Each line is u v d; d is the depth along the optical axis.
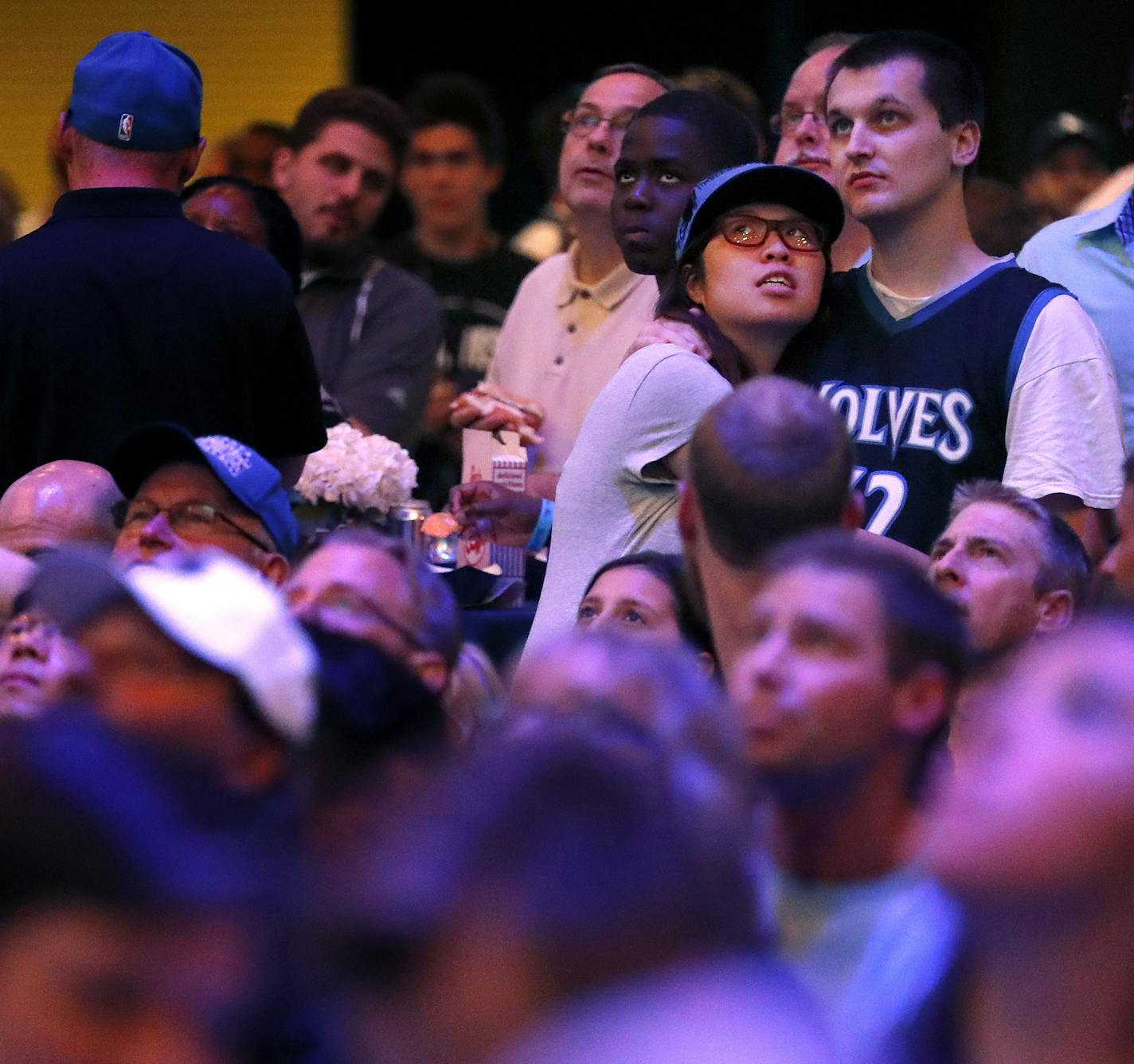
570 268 17.89
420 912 4.07
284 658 7.23
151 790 4.29
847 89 12.81
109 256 13.54
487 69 29.31
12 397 13.50
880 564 7.54
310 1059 4.56
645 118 14.55
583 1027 3.73
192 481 11.78
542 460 17.39
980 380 12.53
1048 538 10.88
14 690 9.09
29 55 28.97
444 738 8.00
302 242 19.05
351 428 15.59
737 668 8.05
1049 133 24.69
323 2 28.89
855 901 7.30
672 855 4.08
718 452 9.17
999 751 4.20
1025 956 4.14
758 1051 3.64
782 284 12.44
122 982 4.12
